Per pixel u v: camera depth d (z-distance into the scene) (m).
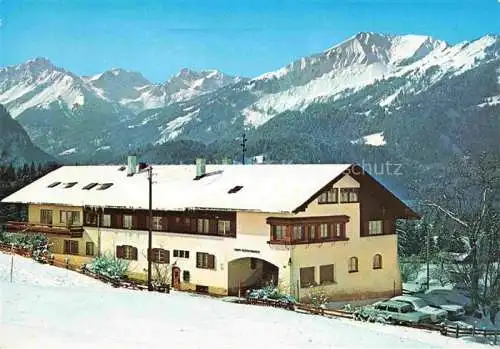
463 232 59.59
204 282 50.06
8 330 23.47
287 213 44.72
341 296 48.69
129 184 58.94
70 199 59.50
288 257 45.06
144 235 54.31
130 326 27.16
